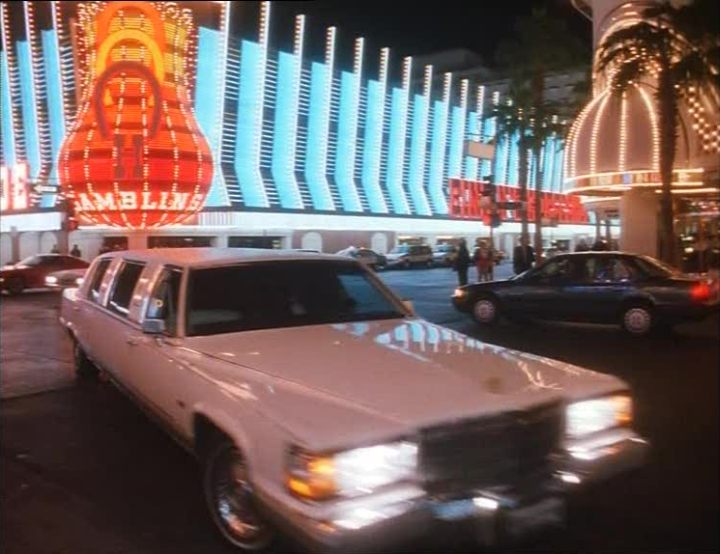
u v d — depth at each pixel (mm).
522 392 3834
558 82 46875
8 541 4480
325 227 62219
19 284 27047
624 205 24766
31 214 58375
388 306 5672
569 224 72688
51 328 15609
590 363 10344
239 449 3922
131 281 6539
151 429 6879
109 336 6594
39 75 61719
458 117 75938
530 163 63000
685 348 11727
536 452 3723
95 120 29594
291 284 5496
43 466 5863
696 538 4406
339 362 4305
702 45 19453
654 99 21781
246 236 57250
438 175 74188
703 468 5672
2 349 12375
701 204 26344
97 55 29828
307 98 63469
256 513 4008
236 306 5230
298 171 62906
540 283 13742
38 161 62531
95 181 29719
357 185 66938
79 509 4965
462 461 3529
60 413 7543
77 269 28172
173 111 30109
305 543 3324
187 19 31078
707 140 21859
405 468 3408
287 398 3818
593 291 13102
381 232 66375
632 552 4223
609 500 5016
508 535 3545
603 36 25375
